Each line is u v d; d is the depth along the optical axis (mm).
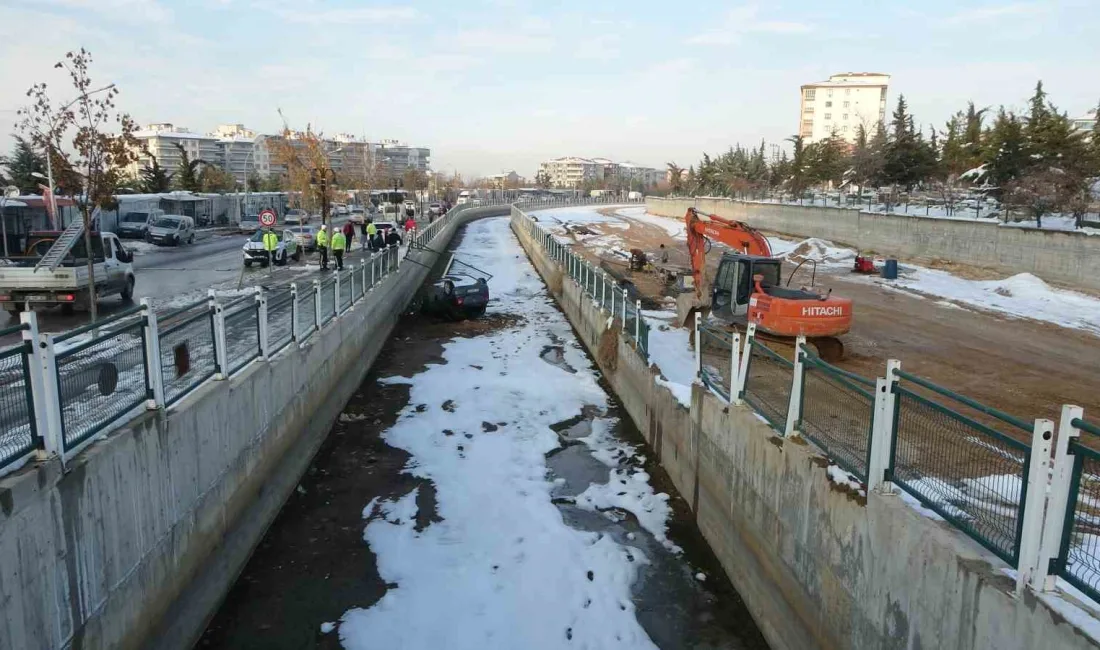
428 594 8922
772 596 8227
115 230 40031
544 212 85250
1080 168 31688
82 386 6352
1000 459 5156
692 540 10633
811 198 54969
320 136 48438
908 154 46969
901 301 25750
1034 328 21031
